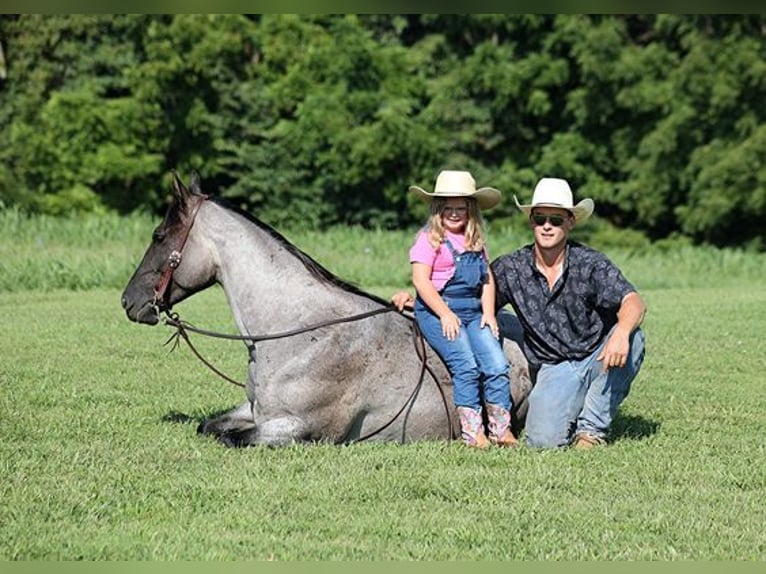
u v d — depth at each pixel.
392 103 40.00
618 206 41.44
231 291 9.23
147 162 40.00
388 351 9.19
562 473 8.51
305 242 29.50
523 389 9.45
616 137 40.59
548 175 40.34
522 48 40.94
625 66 38.66
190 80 39.91
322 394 9.03
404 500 7.88
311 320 9.10
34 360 13.95
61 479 8.32
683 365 14.33
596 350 9.25
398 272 24.67
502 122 41.25
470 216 8.99
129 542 6.98
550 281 9.20
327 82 41.00
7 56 40.94
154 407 11.16
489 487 8.13
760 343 16.14
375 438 9.28
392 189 40.69
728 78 37.59
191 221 9.21
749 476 8.66
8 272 22.75
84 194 39.84
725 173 37.31
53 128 39.62
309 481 8.22
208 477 8.32
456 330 8.96
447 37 41.75
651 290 25.16
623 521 7.52
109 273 23.34
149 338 15.91
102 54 40.78
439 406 9.28
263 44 41.66
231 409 10.68
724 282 27.81
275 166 41.19
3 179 38.59
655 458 9.10
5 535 7.09
